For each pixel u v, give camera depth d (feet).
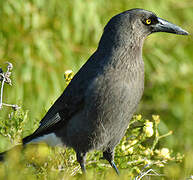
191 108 56.65
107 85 29.94
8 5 50.14
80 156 31.68
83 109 30.73
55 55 50.19
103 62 30.53
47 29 51.93
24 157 29.86
